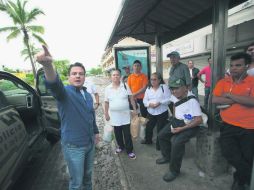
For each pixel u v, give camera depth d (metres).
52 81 1.93
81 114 2.27
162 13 4.75
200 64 11.16
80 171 2.35
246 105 2.45
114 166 3.82
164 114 4.16
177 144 3.04
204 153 3.20
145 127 4.47
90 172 2.60
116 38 6.28
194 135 3.14
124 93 3.92
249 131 2.46
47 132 4.50
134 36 6.38
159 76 4.19
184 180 3.11
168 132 3.51
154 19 5.30
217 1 2.74
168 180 3.11
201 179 3.10
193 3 3.98
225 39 2.82
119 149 4.25
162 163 3.67
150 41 7.00
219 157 3.07
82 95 2.37
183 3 4.03
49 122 4.54
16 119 2.95
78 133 2.27
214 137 3.02
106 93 4.01
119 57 7.25
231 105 2.59
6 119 2.65
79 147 2.30
